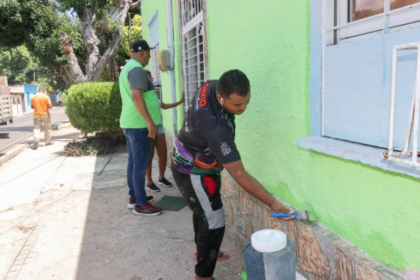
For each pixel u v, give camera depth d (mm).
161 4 5797
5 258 2914
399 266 1332
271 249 1438
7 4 12289
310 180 1864
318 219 1830
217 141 1780
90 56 11188
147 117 3428
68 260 2850
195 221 2326
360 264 1464
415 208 1234
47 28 13156
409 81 1266
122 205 4156
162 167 4719
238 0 2609
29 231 3475
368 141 1493
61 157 7797
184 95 4473
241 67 2652
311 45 1782
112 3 11438
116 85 8562
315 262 1821
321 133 1808
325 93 1751
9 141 11695
